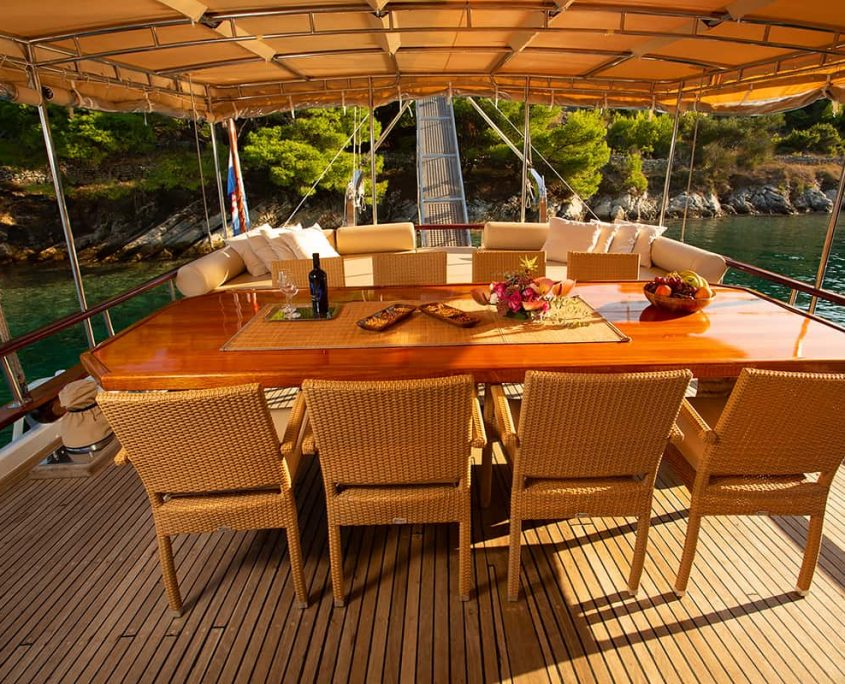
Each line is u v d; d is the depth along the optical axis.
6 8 2.68
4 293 14.03
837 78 4.69
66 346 11.05
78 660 1.70
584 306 2.54
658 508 2.37
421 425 1.58
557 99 6.21
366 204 18.69
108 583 2.02
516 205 21.41
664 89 6.10
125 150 15.81
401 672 1.63
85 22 3.09
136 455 1.61
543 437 1.63
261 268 5.11
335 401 1.51
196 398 1.49
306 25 3.69
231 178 7.09
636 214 21.33
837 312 9.15
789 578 1.98
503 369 1.85
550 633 1.76
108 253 16.84
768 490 1.75
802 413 1.60
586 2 3.14
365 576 2.01
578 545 2.15
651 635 1.74
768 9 3.13
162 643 1.75
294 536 1.79
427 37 4.10
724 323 2.29
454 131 16.53
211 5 3.02
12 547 2.22
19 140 14.33
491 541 2.18
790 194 20.34
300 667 1.66
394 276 3.36
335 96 6.23
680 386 1.53
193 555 2.15
